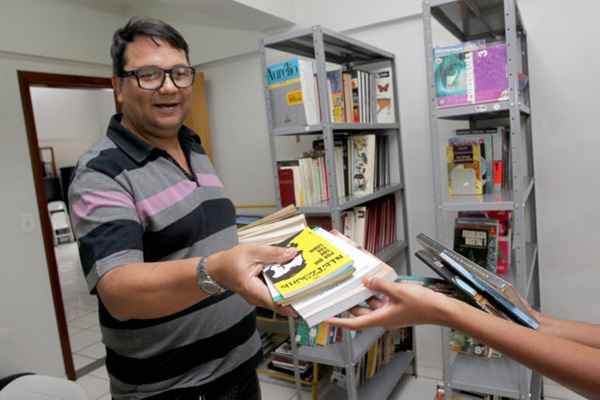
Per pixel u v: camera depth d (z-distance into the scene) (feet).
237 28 9.66
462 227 6.24
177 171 3.52
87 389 9.01
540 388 6.50
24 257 8.92
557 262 7.27
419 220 8.44
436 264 2.73
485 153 6.08
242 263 2.36
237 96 10.21
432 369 8.55
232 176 10.62
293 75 6.11
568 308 7.30
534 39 6.97
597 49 6.61
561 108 6.94
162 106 3.35
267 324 9.14
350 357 6.27
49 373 9.25
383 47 8.24
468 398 6.35
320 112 6.15
